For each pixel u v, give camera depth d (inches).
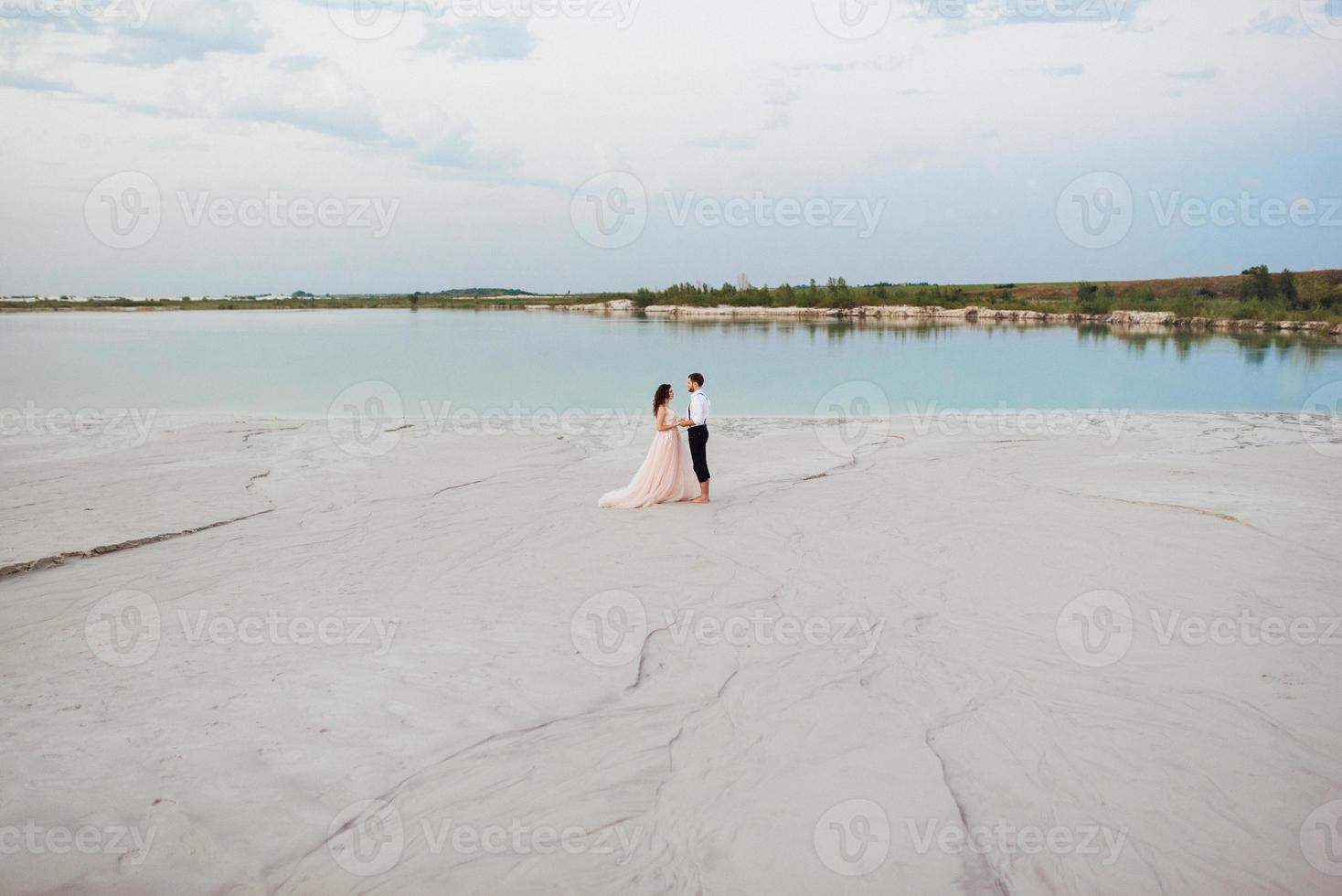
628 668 248.8
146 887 155.6
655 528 410.6
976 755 199.5
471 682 239.9
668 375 1210.6
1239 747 200.8
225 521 424.5
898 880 157.3
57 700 228.7
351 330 2289.6
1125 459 576.7
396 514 442.9
